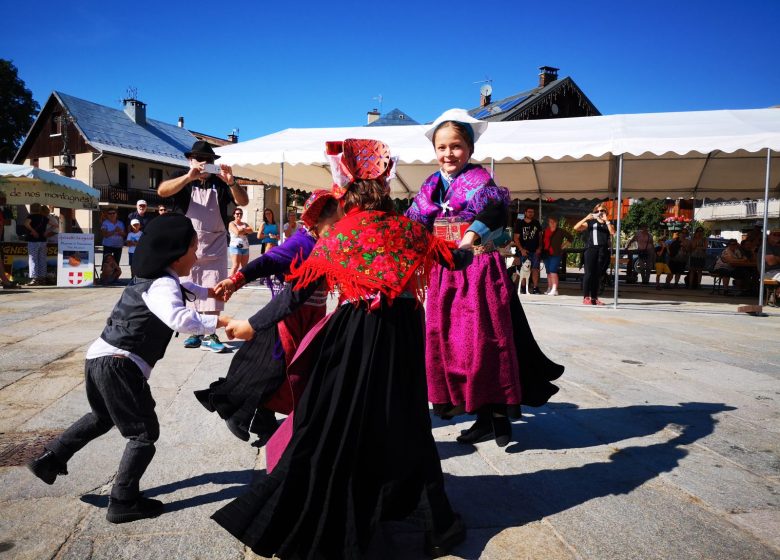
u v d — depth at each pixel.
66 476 2.71
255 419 2.94
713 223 40.12
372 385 2.05
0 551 2.10
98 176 36.47
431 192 3.08
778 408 4.01
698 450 3.23
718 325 7.88
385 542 2.23
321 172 14.24
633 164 13.34
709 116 10.55
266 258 2.53
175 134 44.66
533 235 11.79
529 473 2.91
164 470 2.83
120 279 13.46
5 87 40.47
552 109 27.41
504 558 2.14
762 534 2.33
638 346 6.18
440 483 2.17
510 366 3.00
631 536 2.30
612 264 16.16
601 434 3.48
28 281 11.98
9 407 3.71
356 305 2.12
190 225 2.46
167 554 2.10
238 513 1.96
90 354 2.38
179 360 5.01
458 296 3.04
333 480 1.97
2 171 11.48
